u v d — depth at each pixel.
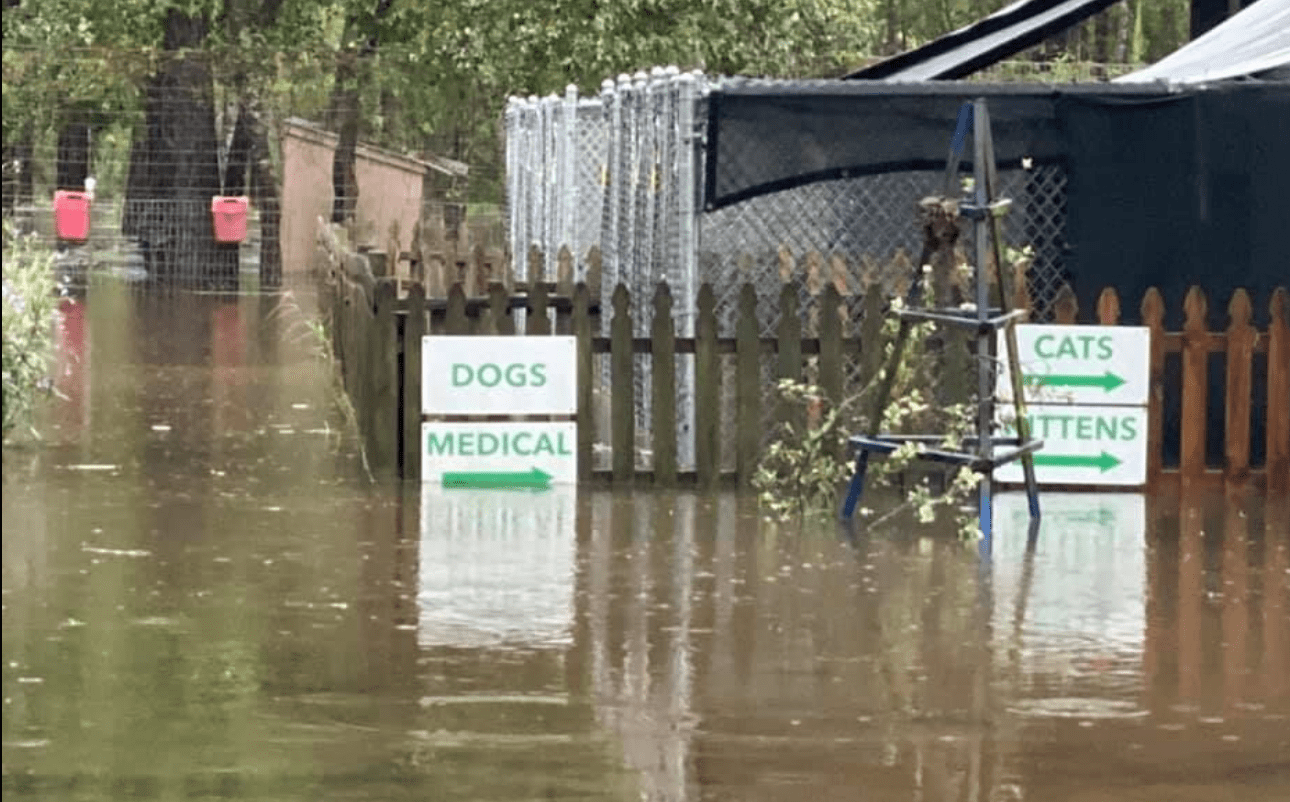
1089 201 15.64
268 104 42.28
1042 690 9.23
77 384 20.44
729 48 41.00
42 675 9.22
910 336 14.05
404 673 9.35
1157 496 14.63
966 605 10.95
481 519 13.35
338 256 20.36
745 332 14.71
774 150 15.49
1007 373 14.67
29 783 7.64
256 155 41.91
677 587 11.30
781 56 41.56
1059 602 11.05
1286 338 15.09
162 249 41.12
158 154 41.69
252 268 44.75
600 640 10.05
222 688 9.05
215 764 7.92
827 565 12.00
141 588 11.05
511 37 40.62
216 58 42.09
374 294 15.38
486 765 7.97
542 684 9.21
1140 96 15.60
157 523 13.00
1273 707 8.98
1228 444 15.21
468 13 41.16
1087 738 8.48
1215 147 15.65
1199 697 9.13
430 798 7.54
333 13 48.00
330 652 9.72
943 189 14.55
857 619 10.59
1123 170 15.64
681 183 15.55
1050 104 15.61
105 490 14.22
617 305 14.89
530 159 23.98
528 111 24.14
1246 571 11.94
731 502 14.23
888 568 11.94
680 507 13.98
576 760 8.06
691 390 15.55
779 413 14.98
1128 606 10.96
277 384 20.81
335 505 13.76
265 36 45.94
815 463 14.25
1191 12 22.94
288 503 13.80
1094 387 14.74
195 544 12.30
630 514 13.66
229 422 17.83
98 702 8.78
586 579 11.48
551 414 14.84
